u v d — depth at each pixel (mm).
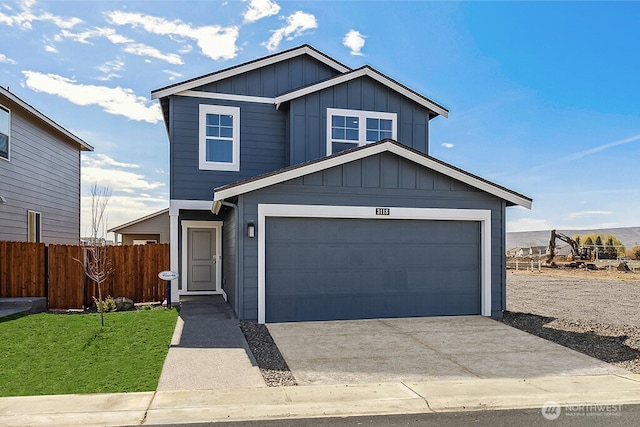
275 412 4914
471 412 5012
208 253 14203
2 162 13148
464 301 10617
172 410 4910
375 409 5047
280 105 12758
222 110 12602
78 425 4539
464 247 10680
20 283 11531
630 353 7422
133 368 6336
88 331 8312
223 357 6895
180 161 12188
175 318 9594
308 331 8797
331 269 9906
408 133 13477
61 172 17547
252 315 9391
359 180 10016
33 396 5281
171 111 12250
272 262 9617
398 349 7598
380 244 10195
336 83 12766
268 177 9359
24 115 14539
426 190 10375
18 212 14133
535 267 30234
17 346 7348
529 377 6219
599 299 13875
